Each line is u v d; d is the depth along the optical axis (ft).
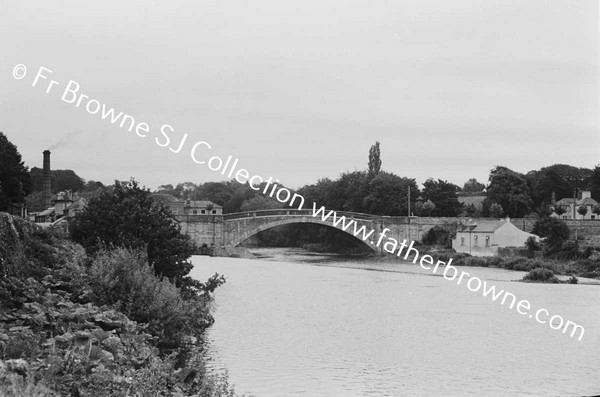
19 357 87.76
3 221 134.51
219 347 168.35
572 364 162.91
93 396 82.58
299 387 133.80
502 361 164.25
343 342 182.29
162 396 95.04
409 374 148.77
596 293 303.89
